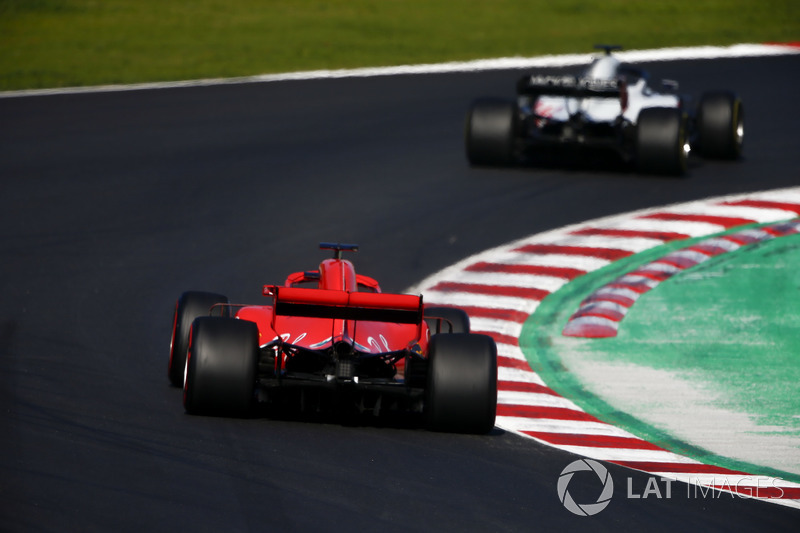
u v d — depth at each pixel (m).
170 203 55.38
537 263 47.84
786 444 30.28
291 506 22.66
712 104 65.88
